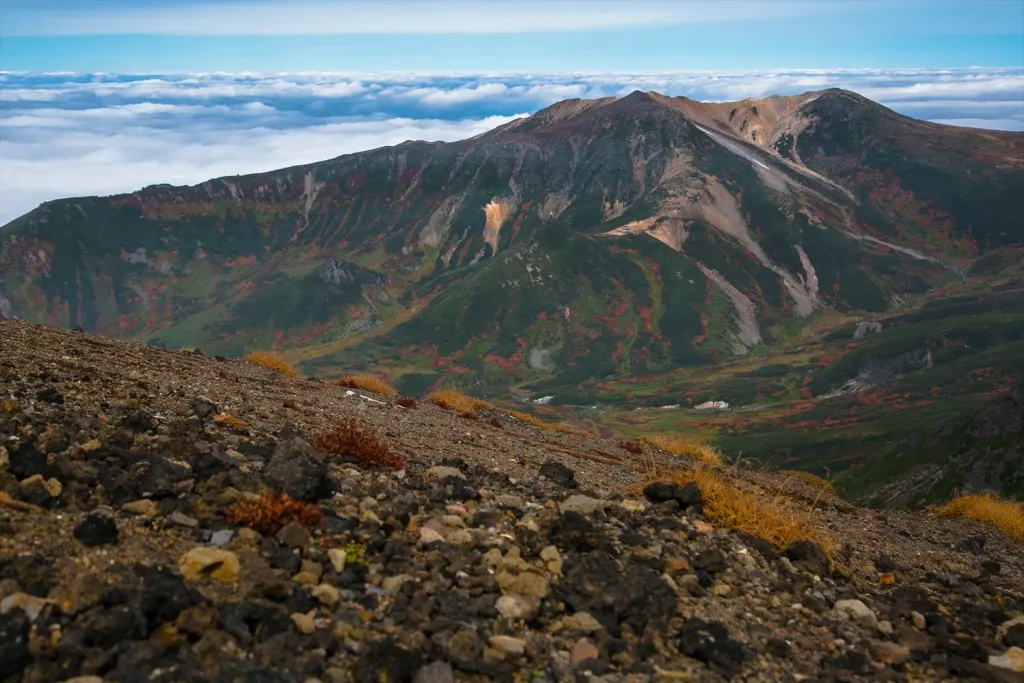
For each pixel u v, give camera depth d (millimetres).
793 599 8172
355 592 6141
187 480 7723
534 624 6367
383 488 9094
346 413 16672
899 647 7234
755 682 6098
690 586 7766
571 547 8086
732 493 10656
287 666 4938
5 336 15992
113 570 5609
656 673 5879
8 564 5355
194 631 5086
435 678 5082
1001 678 6750
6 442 8008
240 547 6398
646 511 10070
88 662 4516
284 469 7949
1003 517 20469
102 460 8008
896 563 11125
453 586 6660
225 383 17234
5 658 4363
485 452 15586
